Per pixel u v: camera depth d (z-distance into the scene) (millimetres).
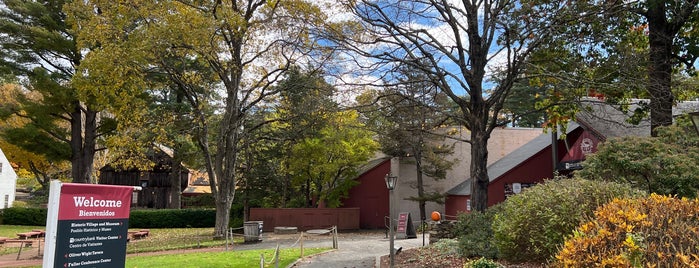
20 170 56906
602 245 4188
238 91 26109
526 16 15016
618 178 11344
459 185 34062
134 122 24797
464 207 30172
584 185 9094
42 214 38438
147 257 17547
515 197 10383
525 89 33781
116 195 7613
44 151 30531
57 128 31766
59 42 28031
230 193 26250
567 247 4469
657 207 4762
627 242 3865
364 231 31906
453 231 13930
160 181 49344
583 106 18125
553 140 23469
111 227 7492
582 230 4727
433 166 32125
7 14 27984
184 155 34344
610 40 15711
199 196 48219
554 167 23328
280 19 21609
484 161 15703
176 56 24781
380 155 40094
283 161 33219
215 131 32344
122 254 7637
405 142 31141
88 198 7172
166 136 27016
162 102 32625
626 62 15336
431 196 31281
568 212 8633
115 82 21359
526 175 28062
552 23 14695
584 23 15398
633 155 11602
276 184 35375
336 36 17625
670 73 17453
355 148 32000
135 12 20375
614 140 12219
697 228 4277
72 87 27438
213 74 27234
